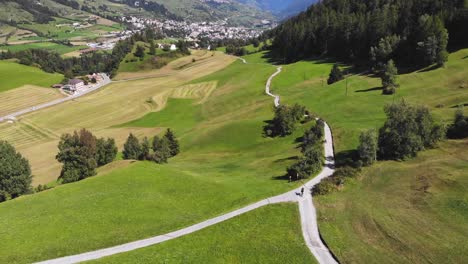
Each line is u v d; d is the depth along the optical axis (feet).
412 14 505.66
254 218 173.27
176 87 602.44
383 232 153.48
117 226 166.09
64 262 141.79
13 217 173.99
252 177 233.35
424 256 137.69
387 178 197.77
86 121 486.79
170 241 155.63
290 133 319.88
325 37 632.79
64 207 182.09
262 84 514.27
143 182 211.20
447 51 409.90
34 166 344.28
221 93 523.29
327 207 179.22
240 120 370.12
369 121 289.12
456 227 150.51
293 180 215.51
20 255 144.66
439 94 318.45
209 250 149.69
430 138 224.12
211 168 272.92
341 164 227.81
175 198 194.08
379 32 502.38
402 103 234.79
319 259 143.84
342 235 155.63
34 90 641.40
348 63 541.75
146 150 301.84
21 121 495.82
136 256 145.18
